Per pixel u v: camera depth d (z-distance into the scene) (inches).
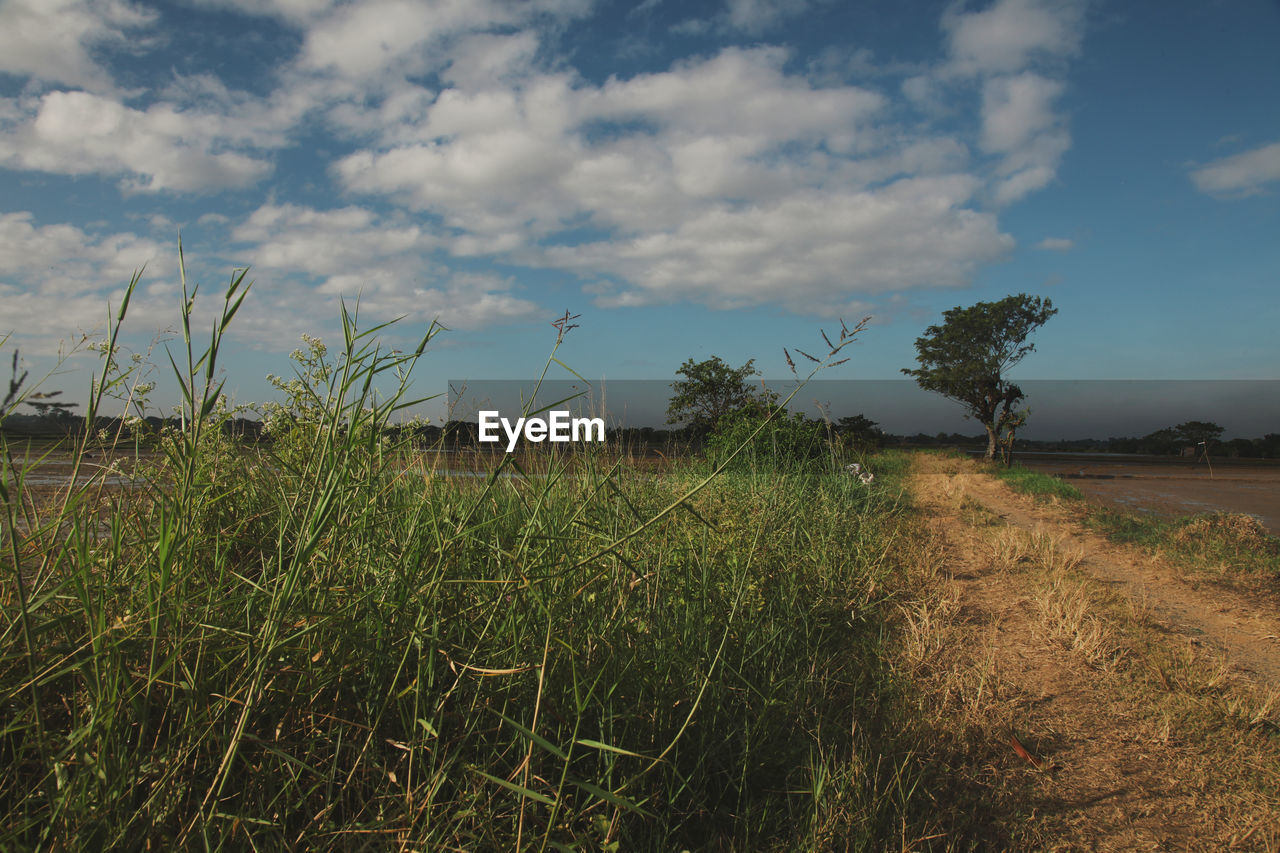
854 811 95.7
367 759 78.5
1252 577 244.2
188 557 75.3
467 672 86.2
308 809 70.8
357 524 88.7
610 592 109.2
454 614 91.8
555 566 97.3
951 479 685.3
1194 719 136.3
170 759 67.6
